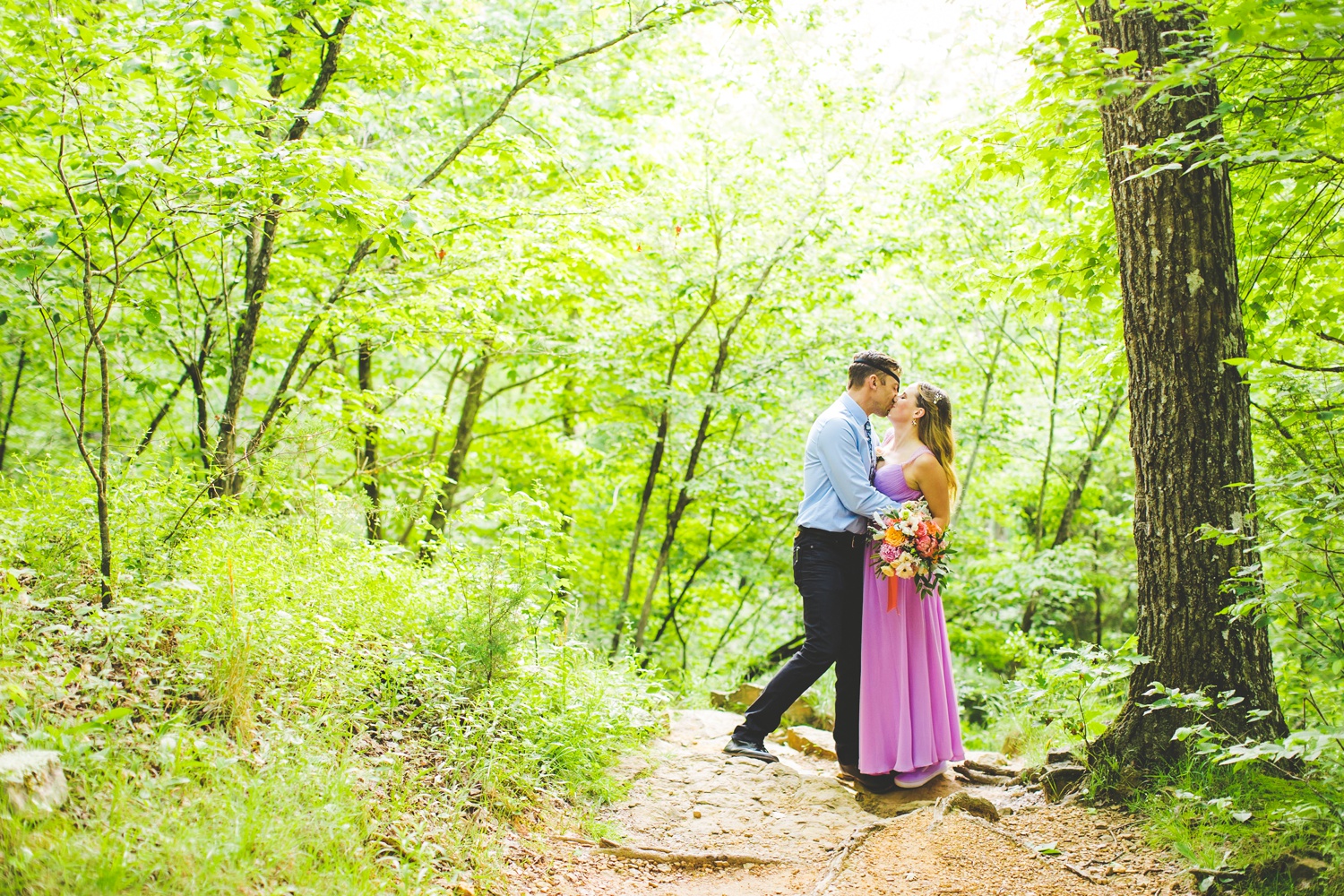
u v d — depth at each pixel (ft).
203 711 9.74
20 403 29.53
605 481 37.09
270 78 20.07
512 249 22.57
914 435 13.93
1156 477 12.42
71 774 7.82
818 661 13.78
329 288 26.68
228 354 23.65
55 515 13.01
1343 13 9.15
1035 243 18.93
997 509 40.32
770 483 33.14
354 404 20.21
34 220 14.53
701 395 30.30
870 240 30.86
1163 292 12.42
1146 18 12.92
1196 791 11.26
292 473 17.72
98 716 8.14
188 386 25.94
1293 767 11.57
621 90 30.22
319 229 20.80
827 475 13.87
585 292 28.30
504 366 33.04
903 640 13.30
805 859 10.96
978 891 9.79
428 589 15.24
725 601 41.06
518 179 25.20
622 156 26.71
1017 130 13.94
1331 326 16.39
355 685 11.44
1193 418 12.17
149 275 22.84
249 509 16.92
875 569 13.41
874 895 9.75
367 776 9.93
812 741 15.67
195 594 11.37
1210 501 12.03
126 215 12.48
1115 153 13.03
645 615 33.32
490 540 21.48
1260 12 9.48
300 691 10.84
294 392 18.61
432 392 37.47
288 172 13.38
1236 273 12.73
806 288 31.04
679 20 21.08
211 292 26.30
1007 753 16.60
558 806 11.66
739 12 20.52
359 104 19.97
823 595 13.80
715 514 37.93
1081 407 29.91
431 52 21.09
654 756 14.29
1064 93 11.64
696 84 30.96
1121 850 10.75
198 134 13.43
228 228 13.65
